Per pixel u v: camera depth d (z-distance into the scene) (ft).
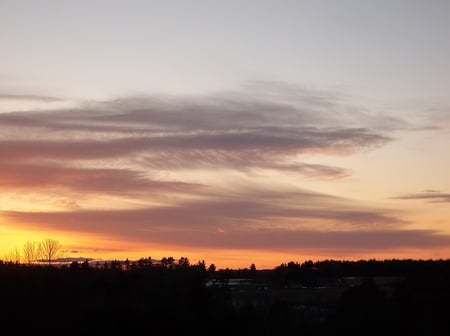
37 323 188.75
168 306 204.54
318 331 230.89
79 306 199.00
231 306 228.22
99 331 188.65
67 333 186.80
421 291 255.29
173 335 195.11
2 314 189.47
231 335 207.41
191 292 217.15
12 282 210.59
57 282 216.54
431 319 237.25
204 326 203.92
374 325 235.40
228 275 277.44
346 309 244.63
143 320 195.42
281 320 230.48
